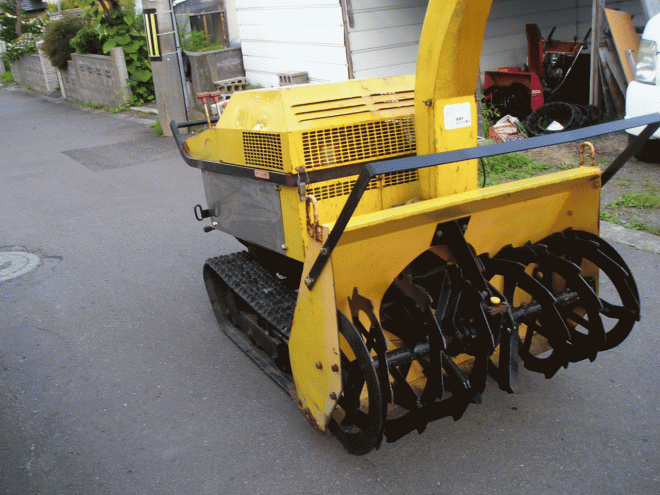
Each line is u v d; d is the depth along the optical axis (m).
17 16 26.58
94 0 14.78
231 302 4.28
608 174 3.14
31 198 8.20
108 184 8.64
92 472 3.05
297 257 3.21
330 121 3.09
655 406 3.24
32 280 5.51
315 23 9.60
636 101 6.38
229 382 3.78
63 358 4.18
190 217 6.97
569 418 3.20
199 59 12.16
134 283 5.33
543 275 3.33
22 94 22.31
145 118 13.91
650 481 2.73
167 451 3.18
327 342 2.68
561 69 9.99
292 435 3.24
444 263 3.15
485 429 3.16
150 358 4.12
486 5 2.79
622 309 3.07
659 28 6.14
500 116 9.26
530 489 2.73
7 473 3.07
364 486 2.83
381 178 3.27
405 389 2.80
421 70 3.03
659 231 5.19
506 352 3.00
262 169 3.27
